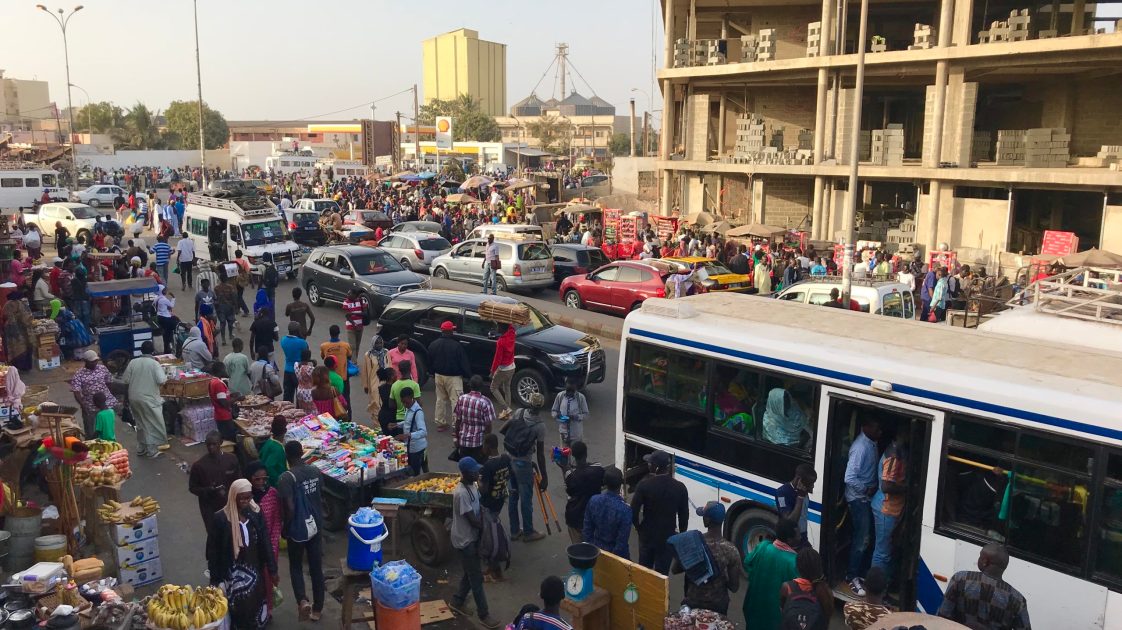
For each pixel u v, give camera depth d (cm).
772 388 858
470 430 1034
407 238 2952
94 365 1208
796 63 3067
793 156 3172
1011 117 3284
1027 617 584
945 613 607
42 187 4594
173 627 652
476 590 784
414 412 1036
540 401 1424
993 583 590
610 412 1464
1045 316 1010
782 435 848
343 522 991
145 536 851
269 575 763
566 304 2398
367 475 976
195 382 1282
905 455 771
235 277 1953
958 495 717
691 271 2203
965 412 705
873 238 3053
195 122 11488
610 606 716
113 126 10994
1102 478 632
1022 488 675
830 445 805
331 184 5666
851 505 797
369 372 1355
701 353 923
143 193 6044
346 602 745
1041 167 2592
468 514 777
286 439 1071
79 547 882
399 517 934
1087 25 2850
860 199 3306
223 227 2739
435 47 17750
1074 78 2969
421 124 11875
